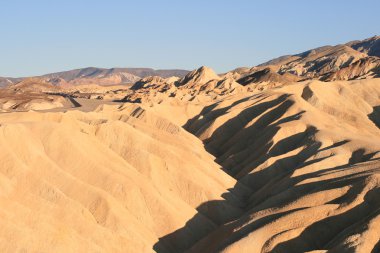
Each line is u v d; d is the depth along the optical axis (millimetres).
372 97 133250
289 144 93000
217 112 128750
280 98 119250
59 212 51969
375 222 45844
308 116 101625
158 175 70375
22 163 57250
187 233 60812
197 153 87812
